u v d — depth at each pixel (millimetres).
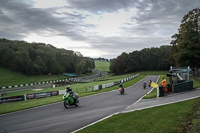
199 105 11281
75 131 7547
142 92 23891
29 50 96312
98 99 18578
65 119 9930
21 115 11930
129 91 26000
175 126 7348
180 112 9555
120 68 109438
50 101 18750
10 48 87875
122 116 9578
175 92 18375
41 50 100125
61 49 122625
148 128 7277
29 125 9008
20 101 22891
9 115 12180
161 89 16656
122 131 7125
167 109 10500
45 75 93438
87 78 83500
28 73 83875
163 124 7664
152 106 11898
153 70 112562
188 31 43594
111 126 7879
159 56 105625
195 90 19781
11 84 56250
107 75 110875
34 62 89938
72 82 58969
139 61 112688
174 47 51062
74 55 128375
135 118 8969
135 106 12672
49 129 8117
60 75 101938
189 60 42969
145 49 112250
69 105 13992
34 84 58969
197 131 6707
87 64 133125
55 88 43438
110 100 17359
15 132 7922
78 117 10266
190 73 51438
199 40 43000
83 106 14422
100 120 9078
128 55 112312
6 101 21938
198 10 43562
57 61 106875
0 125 9383
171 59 56188
